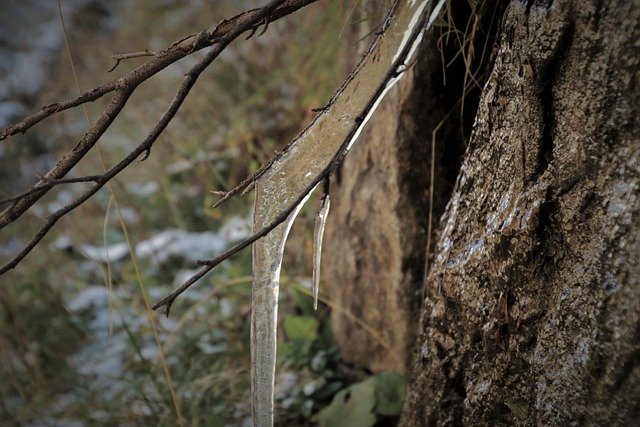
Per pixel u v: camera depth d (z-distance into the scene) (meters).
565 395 0.97
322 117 1.05
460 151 1.34
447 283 1.13
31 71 3.71
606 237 0.95
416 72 1.30
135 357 1.79
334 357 1.63
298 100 2.27
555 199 1.00
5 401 1.75
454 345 1.13
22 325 1.93
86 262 2.30
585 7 0.96
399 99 1.35
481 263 1.08
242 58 2.65
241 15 1.01
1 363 1.85
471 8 1.23
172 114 0.97
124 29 3.71
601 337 0.94
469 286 1.10
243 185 1.04
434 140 1.31
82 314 2.04
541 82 1.00
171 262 2.14
